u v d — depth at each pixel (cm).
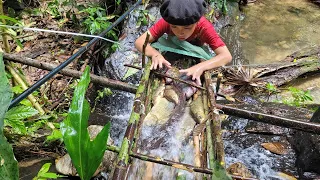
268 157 245
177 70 210
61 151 247
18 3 424
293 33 452
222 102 301
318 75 376
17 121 218
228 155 246
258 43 431
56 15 418
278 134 260
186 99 202
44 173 203
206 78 201
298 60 382
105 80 208
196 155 169
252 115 179
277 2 523
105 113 294
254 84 341
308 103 332
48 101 301
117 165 134
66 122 120
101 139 117
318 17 487
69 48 376
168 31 227
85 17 406
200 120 183
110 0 427
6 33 246
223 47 222
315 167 226
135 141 151
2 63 117
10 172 110
